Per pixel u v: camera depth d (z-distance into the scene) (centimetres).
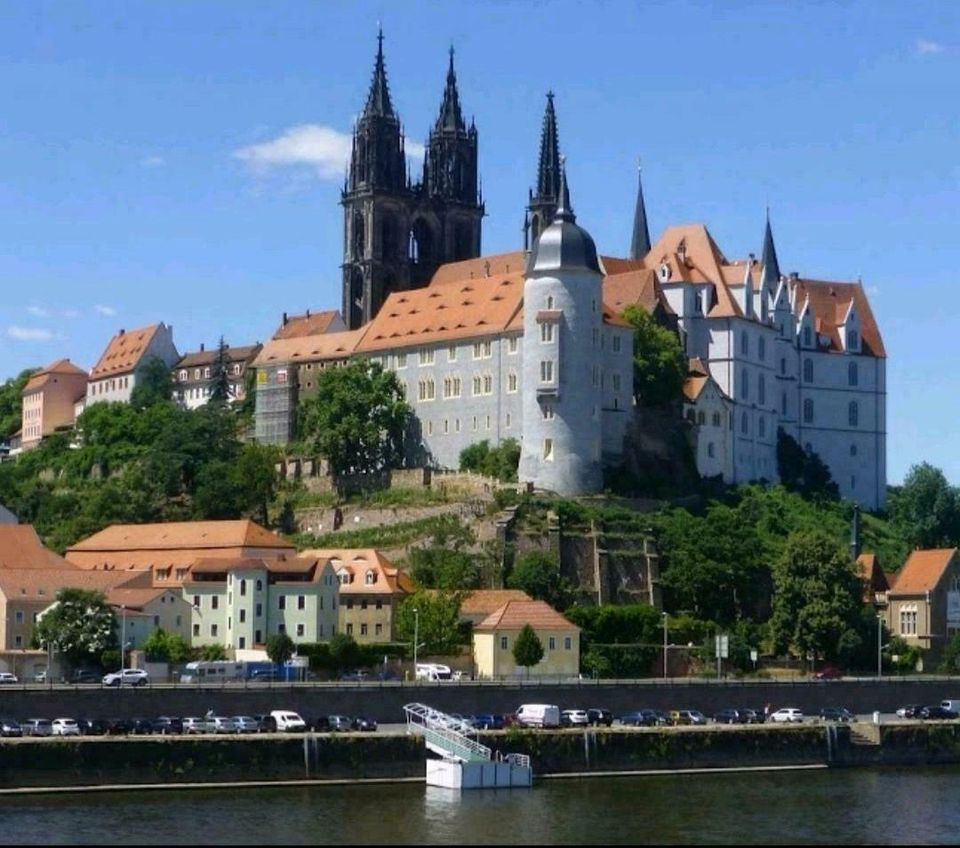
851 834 19075
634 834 18762
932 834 19150
